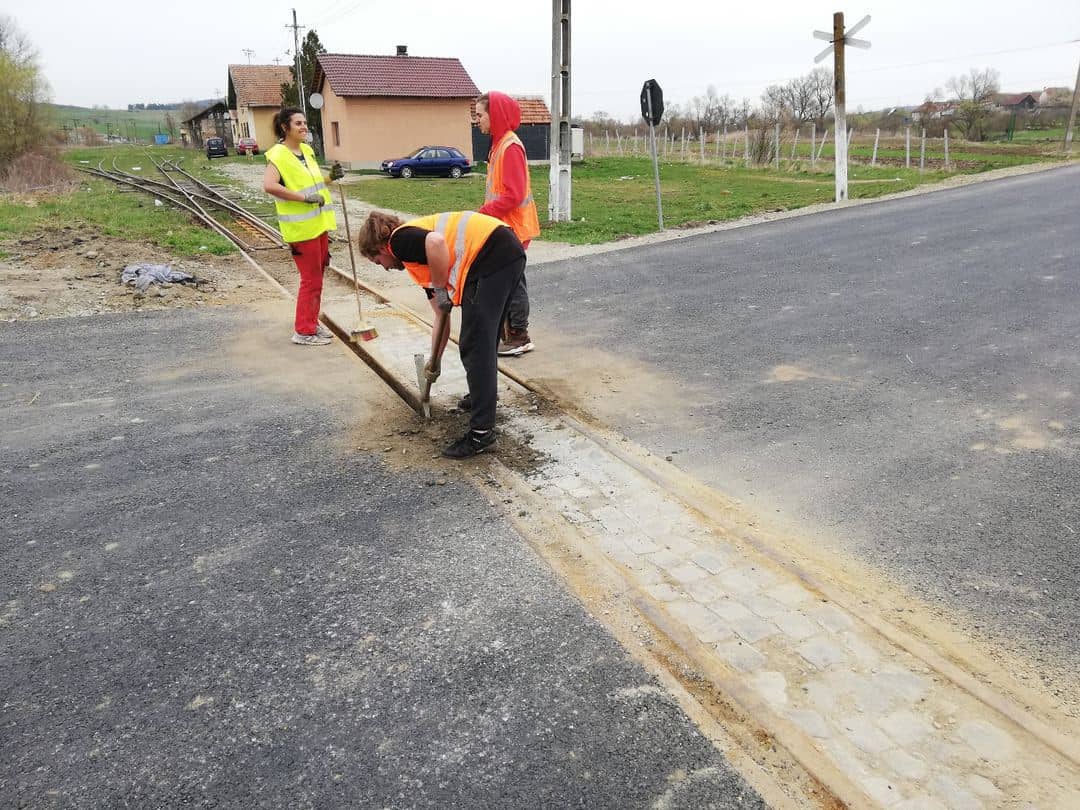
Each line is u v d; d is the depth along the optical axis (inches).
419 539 130.3
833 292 294.8
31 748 88.0
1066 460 152.0
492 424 159.8
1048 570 117.5
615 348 235.9
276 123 224.4
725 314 270.8
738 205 621.3
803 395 191.8
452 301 155.1
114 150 2273.6
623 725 90.2
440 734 89.6
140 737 89.7
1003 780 81.4
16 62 1030.4
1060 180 671.8
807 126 2007.9
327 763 85.8
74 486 150.1
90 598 115.6
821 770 83.0
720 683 95.7
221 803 80.9
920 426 171.0
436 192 846.5
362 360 232.8
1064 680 95.3
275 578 120.1
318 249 234.4
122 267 346.6
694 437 169.5
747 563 121.2
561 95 527.5
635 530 131.7
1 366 220.5
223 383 208.1
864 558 122.1
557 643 104.2
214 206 649.0
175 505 142.9
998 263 328.2
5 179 889.5
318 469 157.0
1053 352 214.8
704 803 79.7
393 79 1330.0
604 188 854.5
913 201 578.2
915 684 95.0
